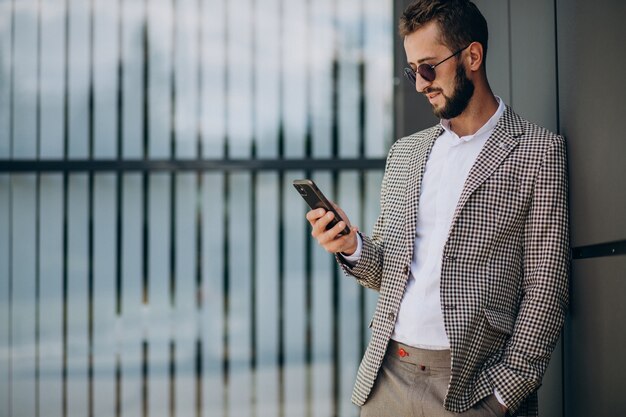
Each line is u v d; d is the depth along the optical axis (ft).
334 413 15.24
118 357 15.15
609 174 5.78
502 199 6.41
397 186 7.11
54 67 15.44
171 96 15.47
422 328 6.46
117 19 15.47
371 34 15.47
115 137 15.46
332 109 15.48
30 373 15.12
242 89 15.51
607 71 5.75
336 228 6.69
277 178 15.46
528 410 6.61
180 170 15.37
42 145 15.43
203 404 15.17
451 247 6.39
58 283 15.23
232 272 15.34
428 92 6.83
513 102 8.95
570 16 6.75
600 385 6.26
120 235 15.30
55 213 15.30
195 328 15.25
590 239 6.27
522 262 6.58
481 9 10.53
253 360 15.26
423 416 6.40
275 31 15.51
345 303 15.34
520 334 6.31
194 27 15.49
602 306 6.16
